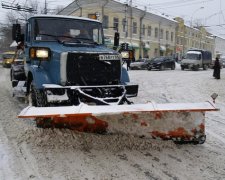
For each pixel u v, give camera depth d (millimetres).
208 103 4957
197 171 4754
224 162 5160
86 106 4680
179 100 11297
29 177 4355
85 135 5484
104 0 38500
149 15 47250
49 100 5656
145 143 5496
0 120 7223
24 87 8531
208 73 28062
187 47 63188
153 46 49531
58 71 6059
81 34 7535
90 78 6176
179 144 5832
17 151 5250
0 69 27000
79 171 4605
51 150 5277
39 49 6152
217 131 7129
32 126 6406
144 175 4551
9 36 50344
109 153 5273
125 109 4652
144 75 22781
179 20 58562
